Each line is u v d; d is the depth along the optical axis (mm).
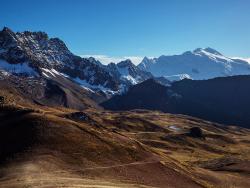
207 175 110438
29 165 77000
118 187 70500
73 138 92438
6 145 86688
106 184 72312
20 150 84312
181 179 93125
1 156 82562
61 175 74625
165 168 95875
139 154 97562
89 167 82375
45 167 77688
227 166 147750
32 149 84688
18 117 99188
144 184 80500
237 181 114438
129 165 89438
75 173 77625
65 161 82562
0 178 71500
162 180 87688
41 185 65125
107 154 90562
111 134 105562
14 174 72562
